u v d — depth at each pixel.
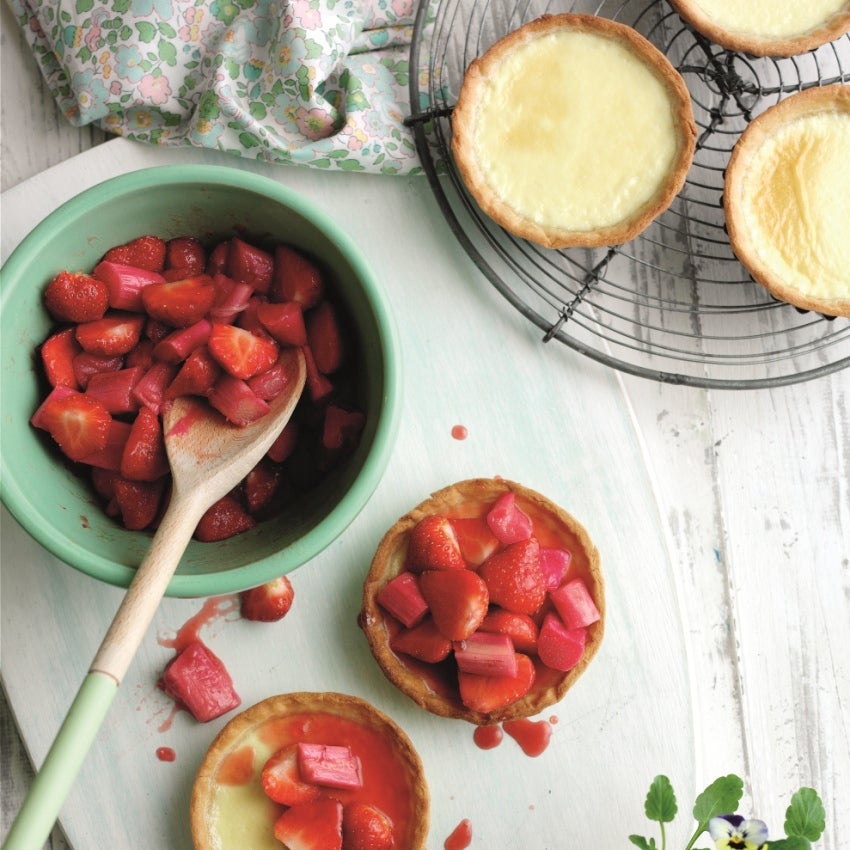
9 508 0.60
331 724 0.69
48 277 0.64
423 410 0.72
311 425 0.67
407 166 0.72
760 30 0.75
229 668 0.70
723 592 0.76
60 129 0.74
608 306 0.75
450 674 0.69
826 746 0.75
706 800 0.67
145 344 0.66
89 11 0.71
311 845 0.67
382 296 0.64
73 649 0.69
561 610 0.69
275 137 0.71
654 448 0.76
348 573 0.71
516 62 0.74
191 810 0.67
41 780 0.52
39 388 0.65
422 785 0.67
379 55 0.74
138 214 0.65
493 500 0.70
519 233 0.72
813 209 0.74
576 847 0.69
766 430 0.76
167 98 0.71
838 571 0.76
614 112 0.73
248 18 0.71
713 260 0.76
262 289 0.67
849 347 0.77
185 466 0.63
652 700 0.71
